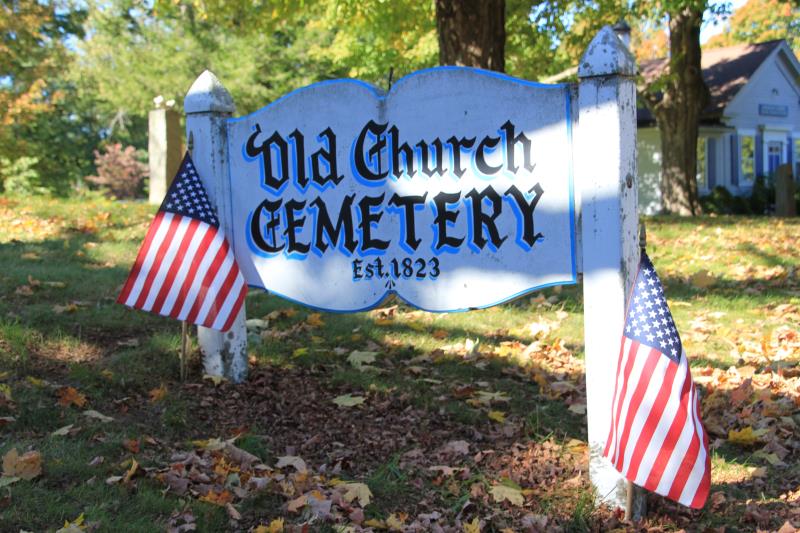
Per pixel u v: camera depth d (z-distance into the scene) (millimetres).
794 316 6840
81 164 32938
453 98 4125
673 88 19344
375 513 3494
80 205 11266
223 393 4715
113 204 11539
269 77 29266
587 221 3584
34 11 20719
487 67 9906
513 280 4059
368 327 6211
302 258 4699
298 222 4691
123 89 29750
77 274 7012
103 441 3879
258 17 14180
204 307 4625
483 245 4113
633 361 3232
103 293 6484
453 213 4195
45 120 28016
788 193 18047
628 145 3570
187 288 4633
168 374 4895
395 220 4387
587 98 3541
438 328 6312
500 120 4000
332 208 4578
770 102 28266
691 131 19484
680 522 3498
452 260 4219
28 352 4891
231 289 4645
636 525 3430
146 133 39969
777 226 12320
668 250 10047
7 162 22109
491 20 9898
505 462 4070
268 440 4195
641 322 3246
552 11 14359
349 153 4492
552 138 3879
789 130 29047
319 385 4988
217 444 3938
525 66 17453
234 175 4844
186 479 3520
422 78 4223
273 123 4699
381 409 4684
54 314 5676
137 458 3752
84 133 35562
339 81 4480
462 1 9812
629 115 3578
